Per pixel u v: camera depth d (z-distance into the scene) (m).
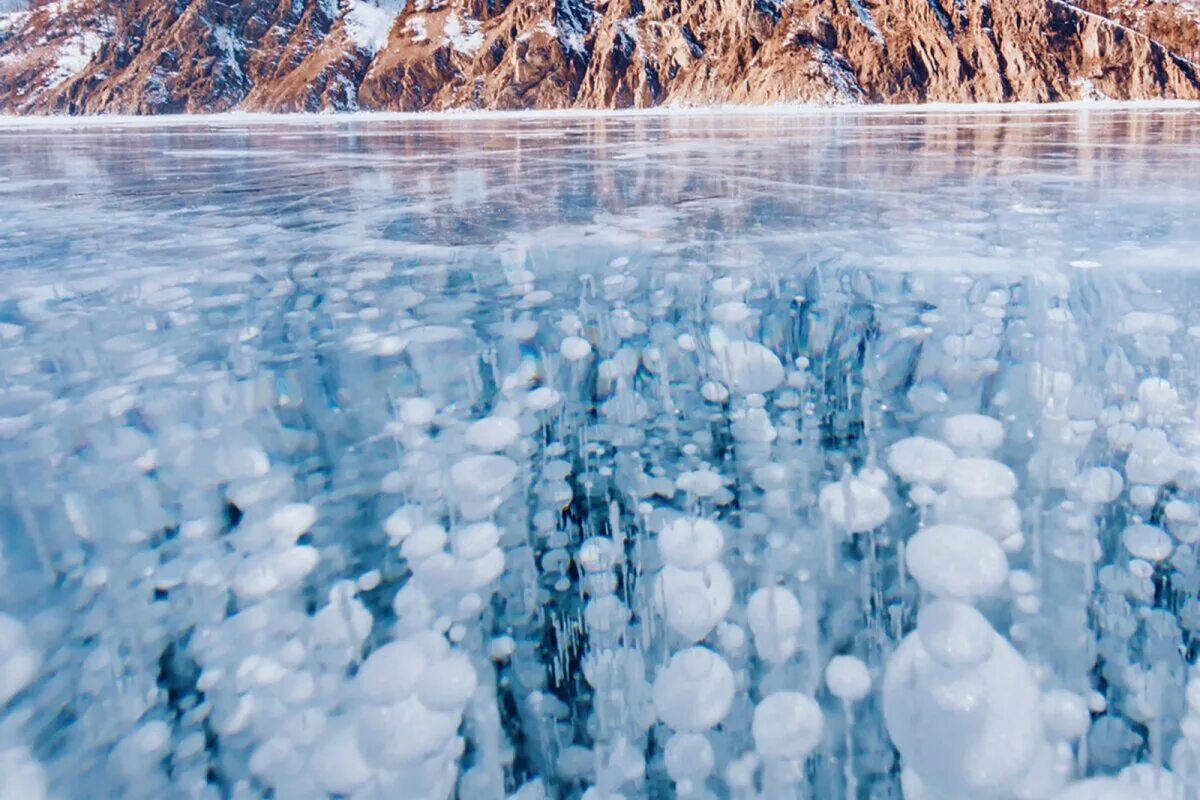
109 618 1.18
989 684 1.16
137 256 2.03
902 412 1.58
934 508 1.43
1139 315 1.59
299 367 1.48
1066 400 1.52
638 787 1.30
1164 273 1.69
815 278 1.80
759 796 1.26
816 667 1.35
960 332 1.62
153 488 1.26
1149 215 2.22
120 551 1.22
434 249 2.09
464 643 1.33
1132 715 1.29
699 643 1.37
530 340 1.65
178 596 1.23
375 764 1.16
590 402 1.63
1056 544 1.40
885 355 1.63
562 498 1.54
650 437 1.61
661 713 1.32
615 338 1.69
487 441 1.52
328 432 1.44
